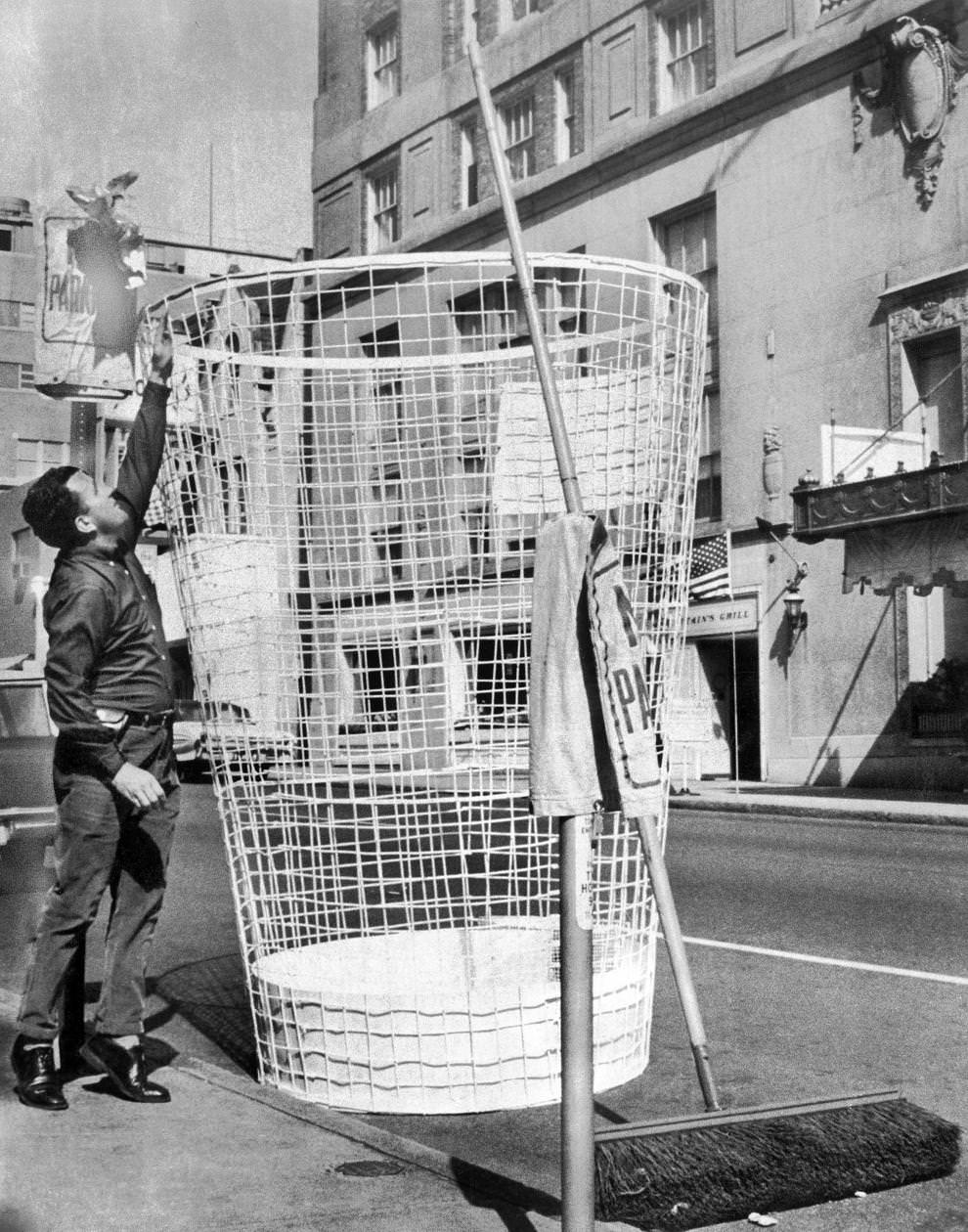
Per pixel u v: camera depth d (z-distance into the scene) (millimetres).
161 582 13266
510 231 2984
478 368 4102
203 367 4402
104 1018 3811
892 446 19484
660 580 4133
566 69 25578
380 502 4121
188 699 21766
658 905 3580
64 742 3738
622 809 2510
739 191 22453
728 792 19219
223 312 4102
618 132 24438
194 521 4207
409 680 5000
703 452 23078
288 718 4141
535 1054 4078
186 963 6578
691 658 22891
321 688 4125
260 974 4293
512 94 26453
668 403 4160
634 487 4121
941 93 19531
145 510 4008
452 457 4105
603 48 24766
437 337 4051
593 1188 2496
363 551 4117
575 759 2508
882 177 20406
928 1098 4289
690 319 4293
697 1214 3094
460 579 4129
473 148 27406
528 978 4379
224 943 7094
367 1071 4051
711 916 7820
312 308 11250
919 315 19766
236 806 4273
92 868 3697
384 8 28641
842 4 20875
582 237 25141
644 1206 3031
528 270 2969
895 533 18375
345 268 3977
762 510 21875
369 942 4641
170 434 4223
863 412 20609
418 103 28016
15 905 6250
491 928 4625
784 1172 3221
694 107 22922
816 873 9648
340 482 4152
